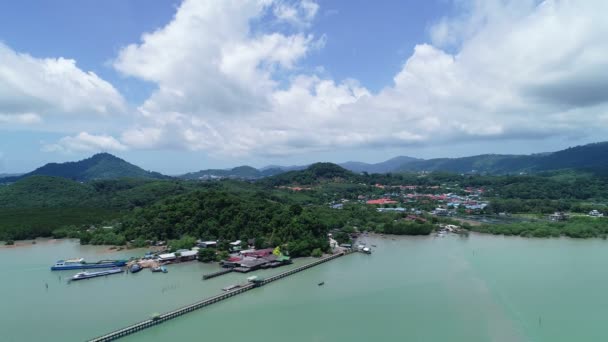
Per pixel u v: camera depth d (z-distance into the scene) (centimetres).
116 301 14250
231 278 17262
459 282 16012
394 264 19675
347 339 10962
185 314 13150
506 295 14312
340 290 15475
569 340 10669
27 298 14638
